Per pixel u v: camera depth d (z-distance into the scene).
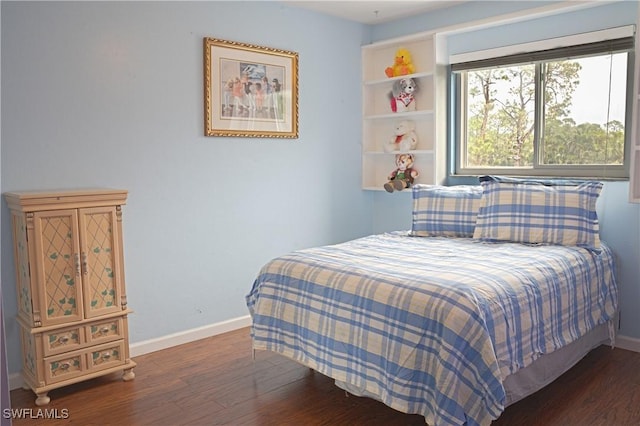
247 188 3.77
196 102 3.45
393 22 4.38
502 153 3.90
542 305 2.44
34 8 2.76
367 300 2.31
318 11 4.09
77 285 2.69
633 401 2.56
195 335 3.54
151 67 3.22
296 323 2.62
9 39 2.69
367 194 4.64
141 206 3.24
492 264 2.56
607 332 3.15
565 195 3.10
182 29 3.34
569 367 2.75
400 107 4.29
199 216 3.52
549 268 2.60
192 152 3.45
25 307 2.68
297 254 2.88
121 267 2.84
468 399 2.00
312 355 2.52
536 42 3.55
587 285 2.84
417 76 4.12
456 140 4.15
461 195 3.53
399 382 2.13
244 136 3.70
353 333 2.34
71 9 2.89
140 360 3.19
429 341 2.09
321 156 4.25
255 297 2.89
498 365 2.11
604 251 3.10
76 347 2.70
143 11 3.17
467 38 3.95
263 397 2.67
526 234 3.12
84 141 2.98
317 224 4.26
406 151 4.29
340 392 2.71
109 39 3.04
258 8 3.72
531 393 2.42
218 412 2.51
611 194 3.29
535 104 3.66
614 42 3.22
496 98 3.89
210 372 2.99
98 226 2.75
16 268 2.75
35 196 2.52
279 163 3.96
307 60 4.07
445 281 2.24
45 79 2.82
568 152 3.53
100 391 2.74
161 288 3.37
